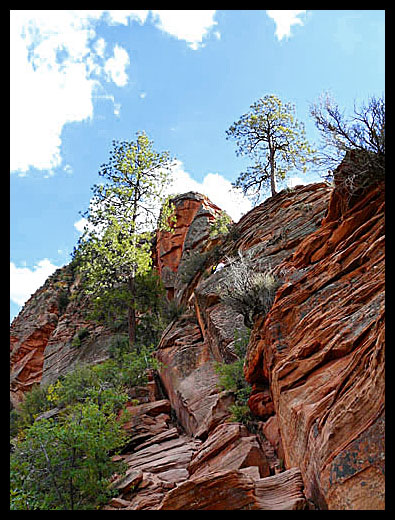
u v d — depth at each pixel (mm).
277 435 6004
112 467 7336
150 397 14789
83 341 29000
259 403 7160
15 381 35156
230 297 8617
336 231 7012
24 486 6227
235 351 10734
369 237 6145
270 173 22047
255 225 18969
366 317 4742
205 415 10164
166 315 22516
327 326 5203
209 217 30812
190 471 6586
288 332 6230
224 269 15648
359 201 6742
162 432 11328
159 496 6223
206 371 12664
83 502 6566
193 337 15336
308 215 13969
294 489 3760
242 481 3645
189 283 22797
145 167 23609
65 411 10047
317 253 7355
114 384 15094
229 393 9219
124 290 22594
